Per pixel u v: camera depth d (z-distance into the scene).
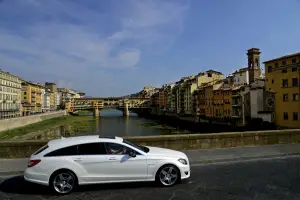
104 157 6.63
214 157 10.00
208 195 6.09
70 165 6.41
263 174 7.88
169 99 139.25
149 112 185.62
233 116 69.69
